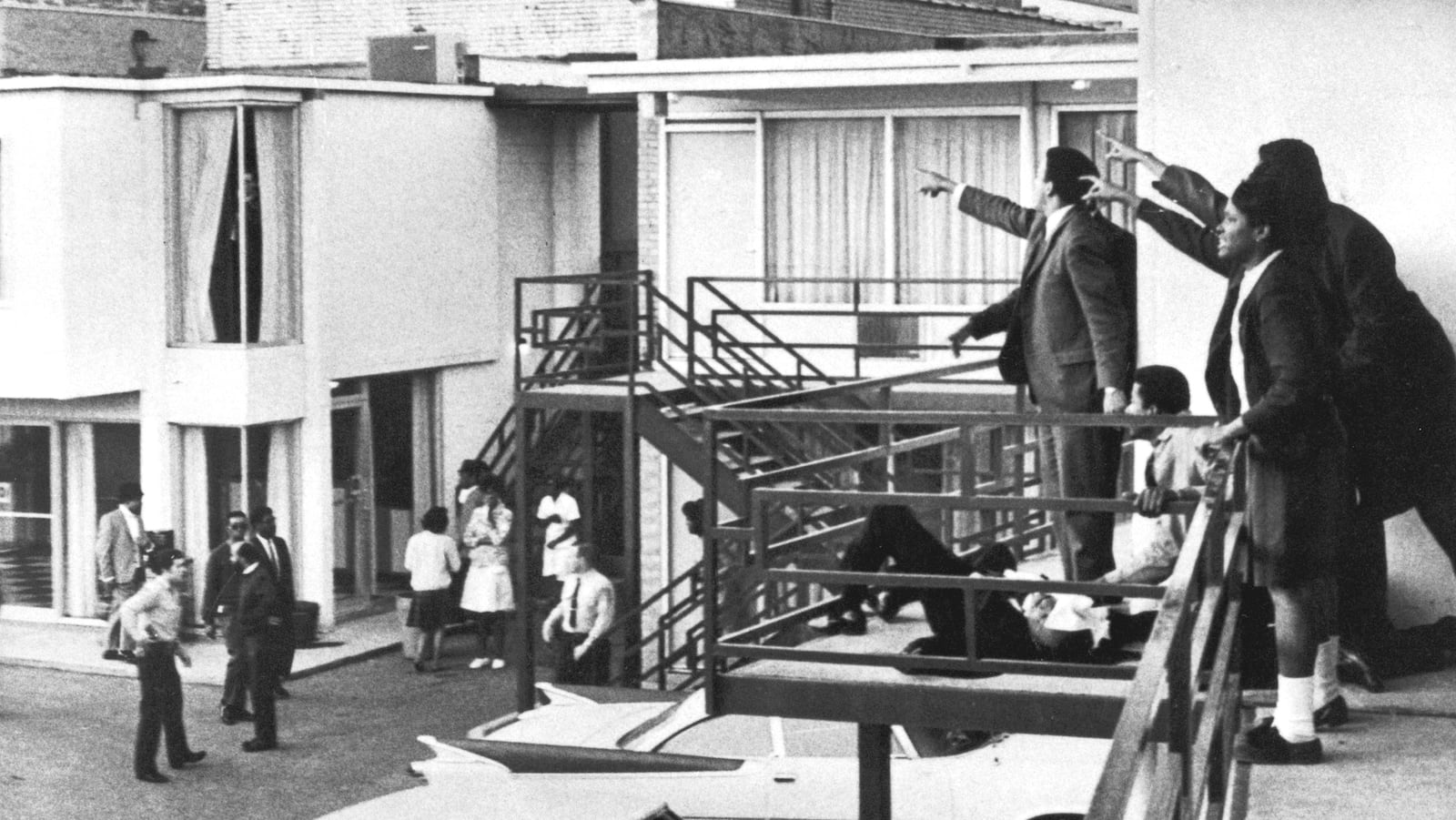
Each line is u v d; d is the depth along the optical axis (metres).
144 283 22.50
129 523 20.94
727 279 18.83
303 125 22.91
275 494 22.78
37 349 21.95
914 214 19.69
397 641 21.89
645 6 20.08
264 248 22.56
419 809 10.38
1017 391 9.96
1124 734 3.55
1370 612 7.92
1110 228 9.61
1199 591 5.80
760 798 10.42
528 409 18.31
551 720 12.41
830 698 7.02
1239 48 9.20
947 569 7.46
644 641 16.94
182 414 22.47
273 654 17.16
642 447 20.70
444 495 25.06
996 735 10.23
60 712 18.72
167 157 22.53
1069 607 7.49
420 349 24.47
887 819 8.57
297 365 22.78
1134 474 9.84
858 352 18.66
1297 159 6.37
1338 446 6.54
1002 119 19.28
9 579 23.44
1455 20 8.80
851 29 22.78
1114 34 18.20
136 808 15.28
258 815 15.09
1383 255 7.95
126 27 30.84
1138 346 9.58
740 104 20.20
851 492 6.72
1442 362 7.96
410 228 24.31
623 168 26.48
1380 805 6.23
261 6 31.12
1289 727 6.75
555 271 26.78
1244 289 6.39
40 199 21.81
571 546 20.64
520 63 26.64
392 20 30.20
